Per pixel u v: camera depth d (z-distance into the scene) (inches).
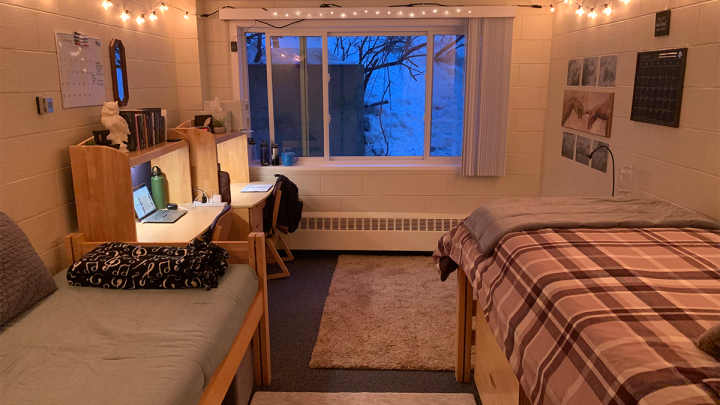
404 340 122.6
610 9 129.6
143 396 57.6
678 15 101.0
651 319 54.4
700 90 94.4
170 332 72.1
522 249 76.9
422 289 153.5
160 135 132.9
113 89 127.7
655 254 72.3
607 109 129.1
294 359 115.6
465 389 104.4
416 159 188.7
